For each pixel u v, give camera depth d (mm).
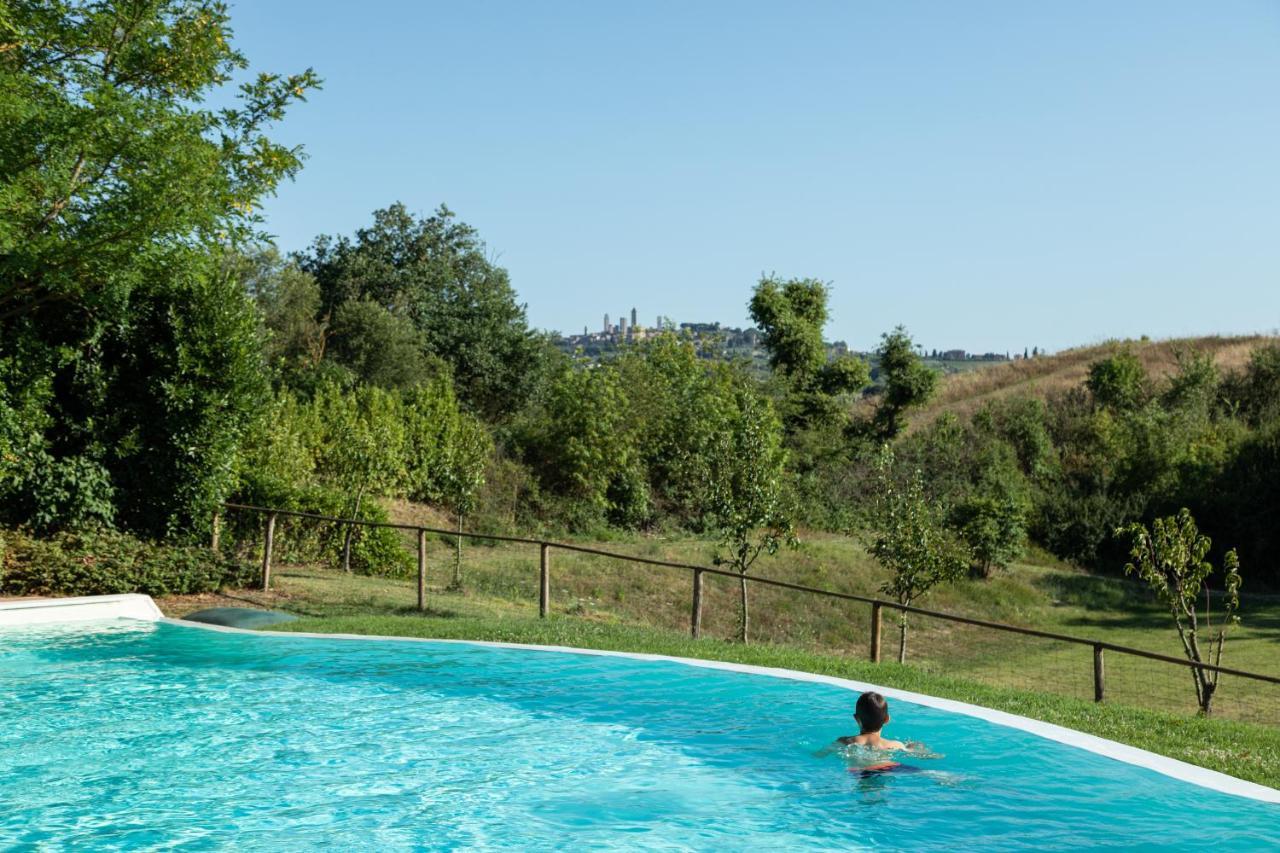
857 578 27328
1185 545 13828
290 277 47188
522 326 53594
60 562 15273
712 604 23875
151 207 14656
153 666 11664
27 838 6727
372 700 10312
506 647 12594
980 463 38188
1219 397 44469
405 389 43531
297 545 20453
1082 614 27203
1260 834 6578
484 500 28938
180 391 17281
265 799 7543
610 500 31719
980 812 7082
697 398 35000
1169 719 10602
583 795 7602
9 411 15633
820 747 8742
